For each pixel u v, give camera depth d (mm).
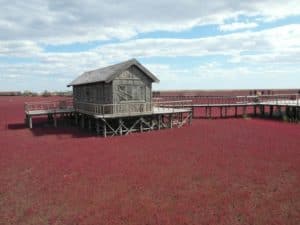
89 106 24234
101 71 25688
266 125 24969
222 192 9820
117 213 8422
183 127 24469
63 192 10031
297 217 8008
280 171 11867
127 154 15164
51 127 25891
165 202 9117
